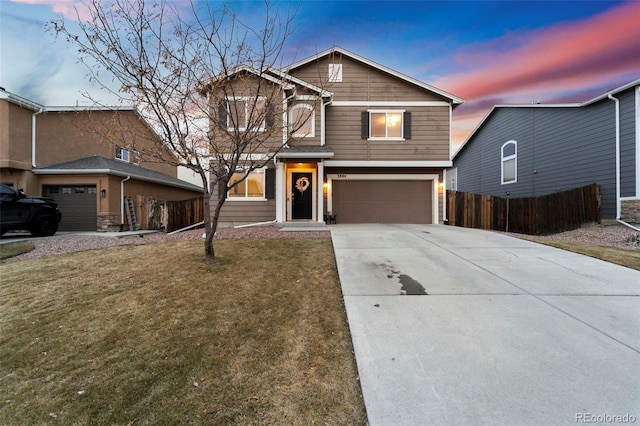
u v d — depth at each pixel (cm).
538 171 1366
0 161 1107
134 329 317
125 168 1377
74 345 288
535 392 220
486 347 279
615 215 1009
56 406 211
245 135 520
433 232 888
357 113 1202
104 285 445
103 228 1188
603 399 213
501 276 477
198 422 195
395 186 1283
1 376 245
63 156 1305
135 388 228
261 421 196
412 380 235
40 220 968
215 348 281
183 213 1136
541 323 324
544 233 989
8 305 379
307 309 363
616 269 511
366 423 195
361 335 302
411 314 347
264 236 829
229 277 473
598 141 1080
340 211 1273
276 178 1084
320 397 218
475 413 201
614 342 287
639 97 943
